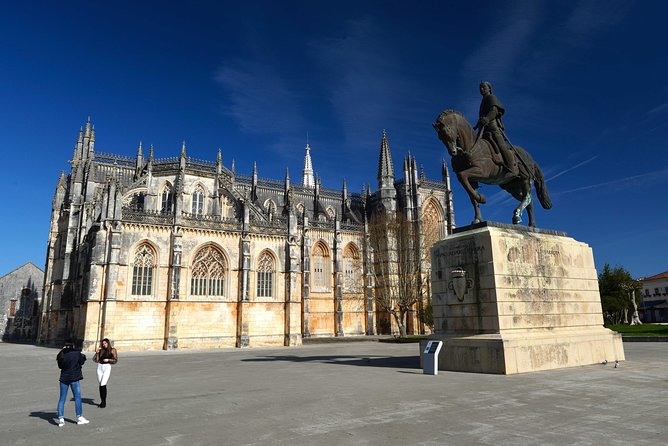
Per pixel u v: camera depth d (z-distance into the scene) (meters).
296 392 16.36
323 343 67.12
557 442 8.73
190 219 60.41
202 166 78.31
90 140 84.94
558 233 22.77
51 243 80.38
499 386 15.32
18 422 12.85
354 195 110.50
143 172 75.31
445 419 10.98
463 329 20.03
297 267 67.06
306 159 172.00
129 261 55.81
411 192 96.88
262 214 79.44
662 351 28.69
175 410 13.88
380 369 23.06
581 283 22.12
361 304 86.94
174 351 52.03
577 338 20.48
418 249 85.69
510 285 19.20
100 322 53.22
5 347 65.69
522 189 22.41
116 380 23.06
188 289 59.06
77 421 12.34
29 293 102.94
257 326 63.12
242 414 12.71
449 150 19.48
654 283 134.00
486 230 19.47
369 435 9.74
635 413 11.05
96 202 66.75
